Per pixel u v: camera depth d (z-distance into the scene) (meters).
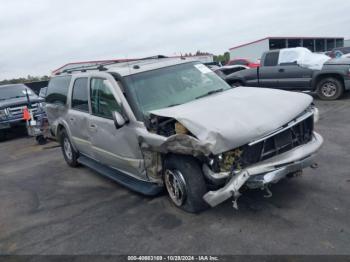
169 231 4.28
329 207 4.37
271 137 4.19
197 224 4.34
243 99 4.72
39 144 11.05
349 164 5.77
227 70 17.50
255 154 4.11
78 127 6.51
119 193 5.80
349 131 7.82
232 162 4.08
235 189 3.94
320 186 4.99
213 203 4.12
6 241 4.66
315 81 12.02
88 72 6.30
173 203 4.92
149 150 4.78
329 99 11.96
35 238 4.62
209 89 5.46
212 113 4.30
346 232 3.80
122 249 4.06
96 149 6.05
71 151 7.43
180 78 5.48
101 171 6.30
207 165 4.21
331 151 6.52
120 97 5.09
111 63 6.56
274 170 4.06
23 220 5.25
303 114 4.57
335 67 11.59
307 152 4.36
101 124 5.60
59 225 4.92
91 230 4.62
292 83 12.41
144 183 5.28
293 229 3.97
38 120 11.38
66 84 7.11
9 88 13.96
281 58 12.61
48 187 6.63
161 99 5.11
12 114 12.45
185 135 4.08
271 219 4.24
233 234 4.02
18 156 9.84
